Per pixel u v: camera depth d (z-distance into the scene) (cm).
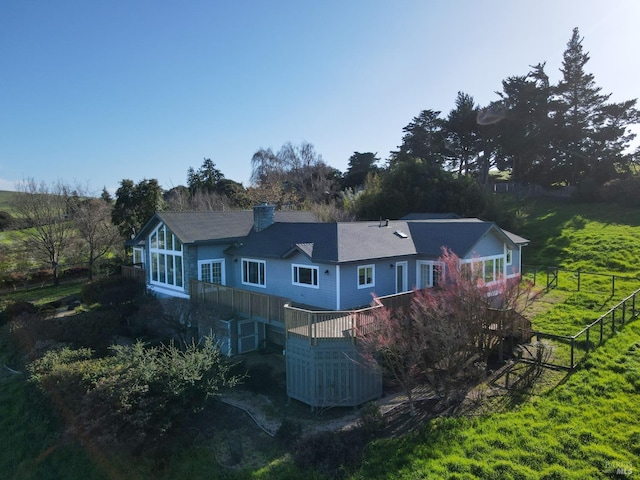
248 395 1507
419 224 2394
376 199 3853
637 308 1805
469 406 1218
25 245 3662
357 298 1869
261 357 1845
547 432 1034
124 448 1180
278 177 6047
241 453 1186
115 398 1189
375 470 1008
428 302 1402
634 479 859
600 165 4528
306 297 1948
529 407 1152
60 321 2152
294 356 1433
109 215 4172
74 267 3991
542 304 2038
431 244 2127
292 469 1088
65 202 3934
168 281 2431
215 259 2338
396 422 1211
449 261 1513
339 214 3791
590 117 4744
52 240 3688
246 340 1927
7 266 3784
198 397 1323
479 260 1900
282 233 2273
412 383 1334
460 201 3562
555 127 4641
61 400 1373
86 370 1384
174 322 1969
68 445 1296
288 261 2031
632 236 3000
